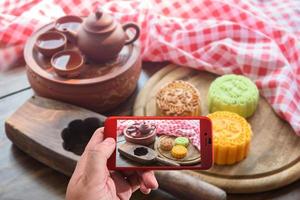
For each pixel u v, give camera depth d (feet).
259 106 3.10
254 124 3.00
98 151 2.23
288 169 2.76
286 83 3.07
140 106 3.10
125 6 3.65
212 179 2.71
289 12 3.67
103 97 2.97
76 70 2.89
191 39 3.42
